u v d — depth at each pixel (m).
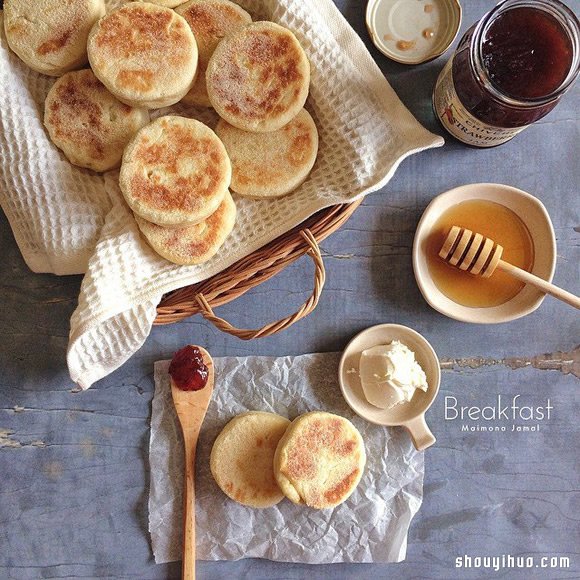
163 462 0.73
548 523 0.74
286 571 0.74
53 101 0.64
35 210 0.65
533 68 0.62
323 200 0.64
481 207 0.72
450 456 0.74
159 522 0.73
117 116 0.65
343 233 0.73
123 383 0.73
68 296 0.72
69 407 0.73
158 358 0.73
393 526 0.73
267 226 0.65
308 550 0.73
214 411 0.73
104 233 0.64
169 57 0.62
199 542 0.73
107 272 0.63
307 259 0.73
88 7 0.63
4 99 0.63
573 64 0.60
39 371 0.73
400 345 0.71
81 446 0.73
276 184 0.65
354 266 0.74
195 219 0.62
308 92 0.66
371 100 0.65
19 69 0.65
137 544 0.73
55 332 0.72
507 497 0.74
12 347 0.72
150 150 0.63
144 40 0.62
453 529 0.74
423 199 0.73
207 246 0.64
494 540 0.74
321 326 0.73
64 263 0.66
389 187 0.73
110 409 0.73
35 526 0.73
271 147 0.65
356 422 0.73
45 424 0.73
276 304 0.74
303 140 0.65
